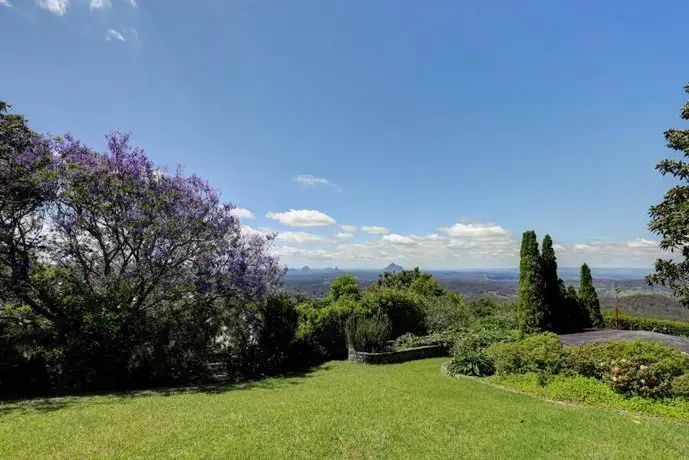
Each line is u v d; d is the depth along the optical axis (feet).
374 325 49.14
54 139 41.34
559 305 51.49
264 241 49.60
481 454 16.74
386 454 16.70
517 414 22.52
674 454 16.88
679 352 26.86
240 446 17.49
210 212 46.44
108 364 36.09
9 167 37.45
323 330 51.34
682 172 24.58
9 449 17.46
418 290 99.71
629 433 19.40
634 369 25.57
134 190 41.50
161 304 42.78
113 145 42.70
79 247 41.73
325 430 19.62
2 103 41.01
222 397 29.68
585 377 28.17
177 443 17.98
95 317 36.40
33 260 39.14
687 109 25.13
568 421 21.20
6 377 33.42
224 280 45.19
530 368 30.76
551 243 51.67
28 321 39.22
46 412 25.62
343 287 80.53
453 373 35.55
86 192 39.63
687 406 23.07
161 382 38.09
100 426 21.07
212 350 42.27
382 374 37.17
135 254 42.45
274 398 27.94
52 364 34.91
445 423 20.77
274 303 46.91
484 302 76.74
